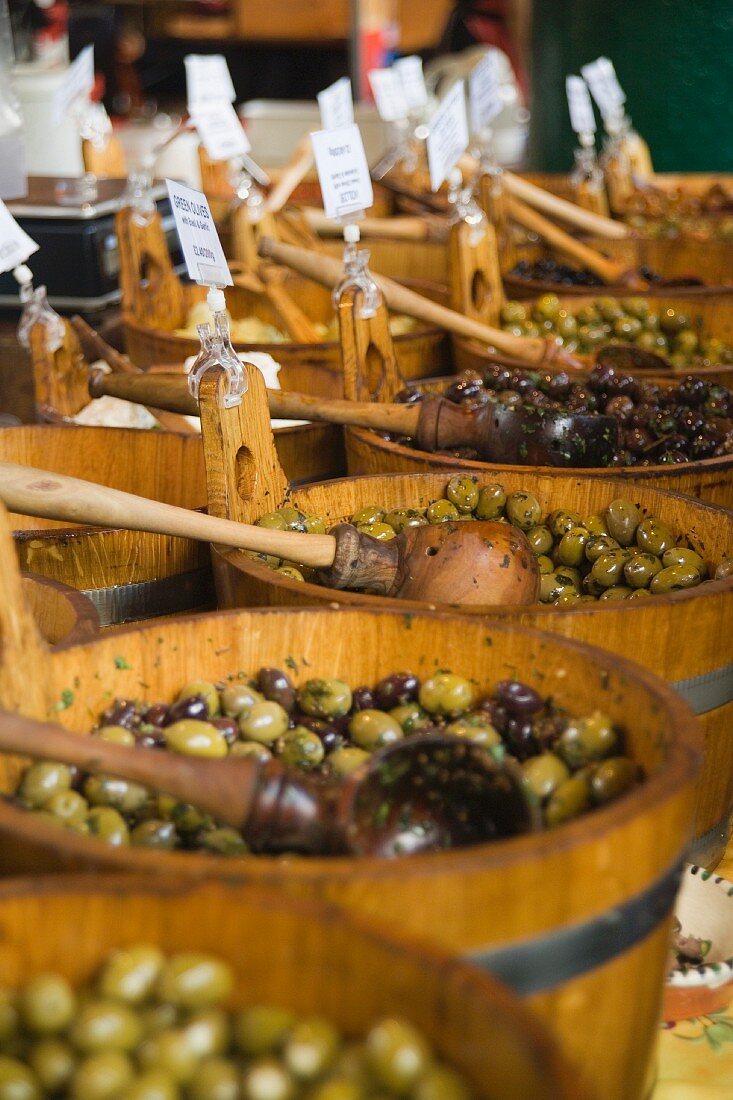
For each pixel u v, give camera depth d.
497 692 1.52
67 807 1.31
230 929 1.02
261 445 2.16
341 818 1.21
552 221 5.42
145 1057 0.97
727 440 2.53
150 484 2.67
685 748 1.25
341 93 3.71
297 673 1.64
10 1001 1.02
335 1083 0.93
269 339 3.92
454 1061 0.96
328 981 1.00
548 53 7.48
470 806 1.28
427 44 9.88
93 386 2.60
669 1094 1.38
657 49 7.19
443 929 1.07
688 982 1.47
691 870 1.71
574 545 2.13
